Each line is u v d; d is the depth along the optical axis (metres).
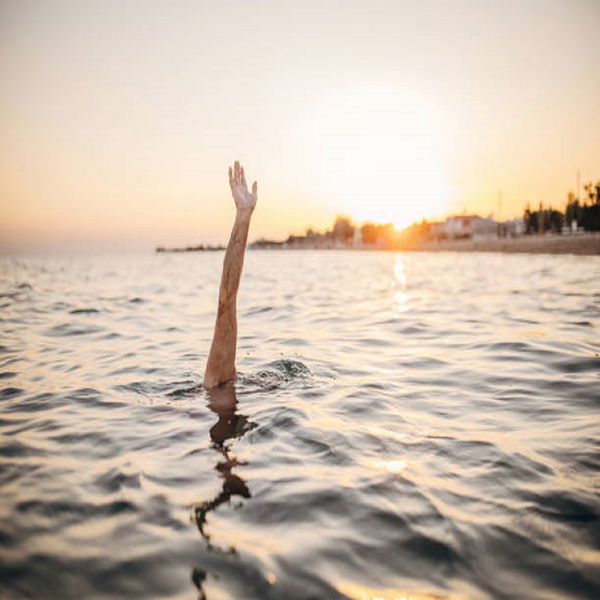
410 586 1.95
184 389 4.74
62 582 1.97
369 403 4.32
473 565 2.08
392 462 3.09
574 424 3.75
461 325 8.73
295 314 10.76
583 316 9.21
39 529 2.34
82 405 4.31
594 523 2.37
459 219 118.75
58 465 3.06
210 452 3.24
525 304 11.50
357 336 7.90
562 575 2.00
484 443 3.39
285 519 2.43
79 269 38.34
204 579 1.99
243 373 5.30
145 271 34.69
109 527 2.36
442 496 2.65
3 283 20.81
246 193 4.59
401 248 150.50
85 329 8.76
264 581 1.97
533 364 5.68
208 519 2.43
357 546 2.21
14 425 3.82
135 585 1.96
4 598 1.88
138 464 3.06
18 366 5.92
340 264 50.00
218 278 25.83
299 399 4.40
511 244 67.19
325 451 3.25
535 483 2.79
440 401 4.40
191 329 8.74
